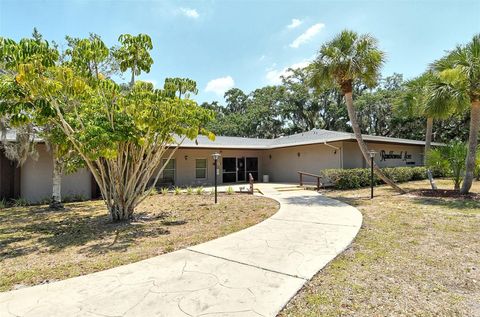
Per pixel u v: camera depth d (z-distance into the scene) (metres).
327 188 14.17
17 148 9.87
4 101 5.91
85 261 4.47
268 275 3.71
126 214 7.79
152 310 2.85
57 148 8.82
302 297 3.13
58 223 7.64
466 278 3.60
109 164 7.43
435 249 4.74
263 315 2.75
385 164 17.73
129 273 3.86
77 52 6.13
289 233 5.86
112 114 6.57
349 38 11.09
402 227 6.25
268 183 17.69
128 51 7.41
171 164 16.45
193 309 2.86
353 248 4.83
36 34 9.69
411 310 2.85
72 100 6.73
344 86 11.70
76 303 3.03
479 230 5.95
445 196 10.66
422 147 20.91
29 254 4.95
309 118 34.28
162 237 5.89
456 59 10.11
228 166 18.47
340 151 15.23
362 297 3.13
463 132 26.47
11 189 11.72
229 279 3.60
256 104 38.22
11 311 2.89
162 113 6.47
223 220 7.51
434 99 10.73
